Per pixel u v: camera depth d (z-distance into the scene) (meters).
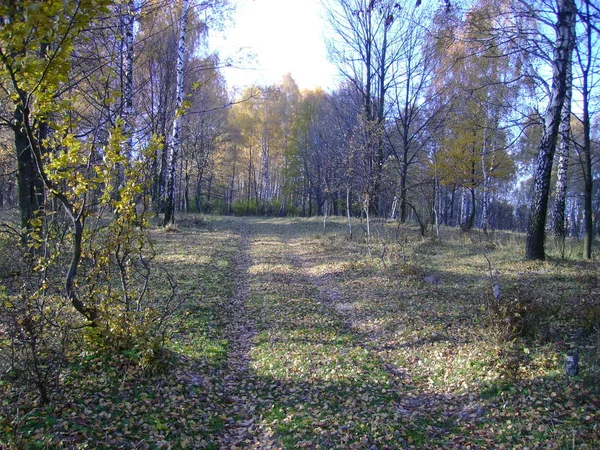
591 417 4.39
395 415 5.04
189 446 4.23
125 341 5.49
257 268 13.91
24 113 3.79
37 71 3.42
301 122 47.66
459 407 5.23
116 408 4.52
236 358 6.98
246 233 25.66
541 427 4.40
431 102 26.38
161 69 20.42
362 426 4.77
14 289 6.48
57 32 3.23
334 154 29.16
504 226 65.50
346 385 5.87
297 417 5.02
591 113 13.82
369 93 26.31
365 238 19.50
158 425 4.37
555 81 11.65
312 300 10.35
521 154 27.05
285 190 53.47
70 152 4.38
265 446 4.47
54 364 4.70
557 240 14.31
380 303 9.74
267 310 9.38
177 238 18.30
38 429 3.88
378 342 7.68
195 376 5.75
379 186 18.78
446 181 25.00
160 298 8.98
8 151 12.50
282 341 7.57
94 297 5.36
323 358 6.80
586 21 5.94
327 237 21.53
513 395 5.12
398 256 14.52
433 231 20.98
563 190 15.41
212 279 11.39
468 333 7.34
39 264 5.17
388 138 24.00
